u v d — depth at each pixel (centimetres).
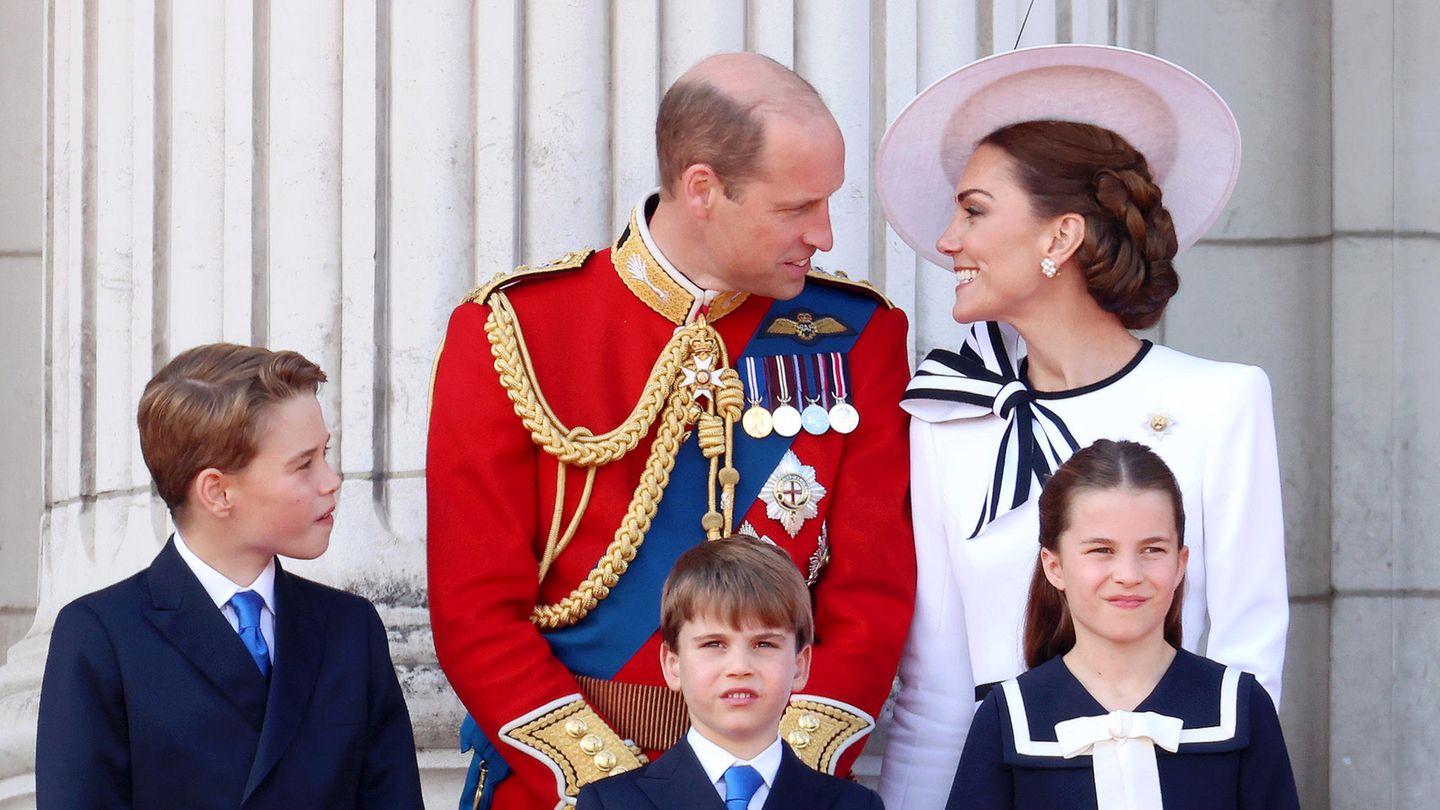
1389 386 1789
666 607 1053
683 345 1198
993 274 1191
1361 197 1803
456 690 1155
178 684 1048
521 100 1497
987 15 1564
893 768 1217
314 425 1095
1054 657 1096
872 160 1530
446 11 1488
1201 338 1836
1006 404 1190
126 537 1552
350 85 1491
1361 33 1814
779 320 1237
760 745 1041
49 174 1758
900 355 1266
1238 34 1838
